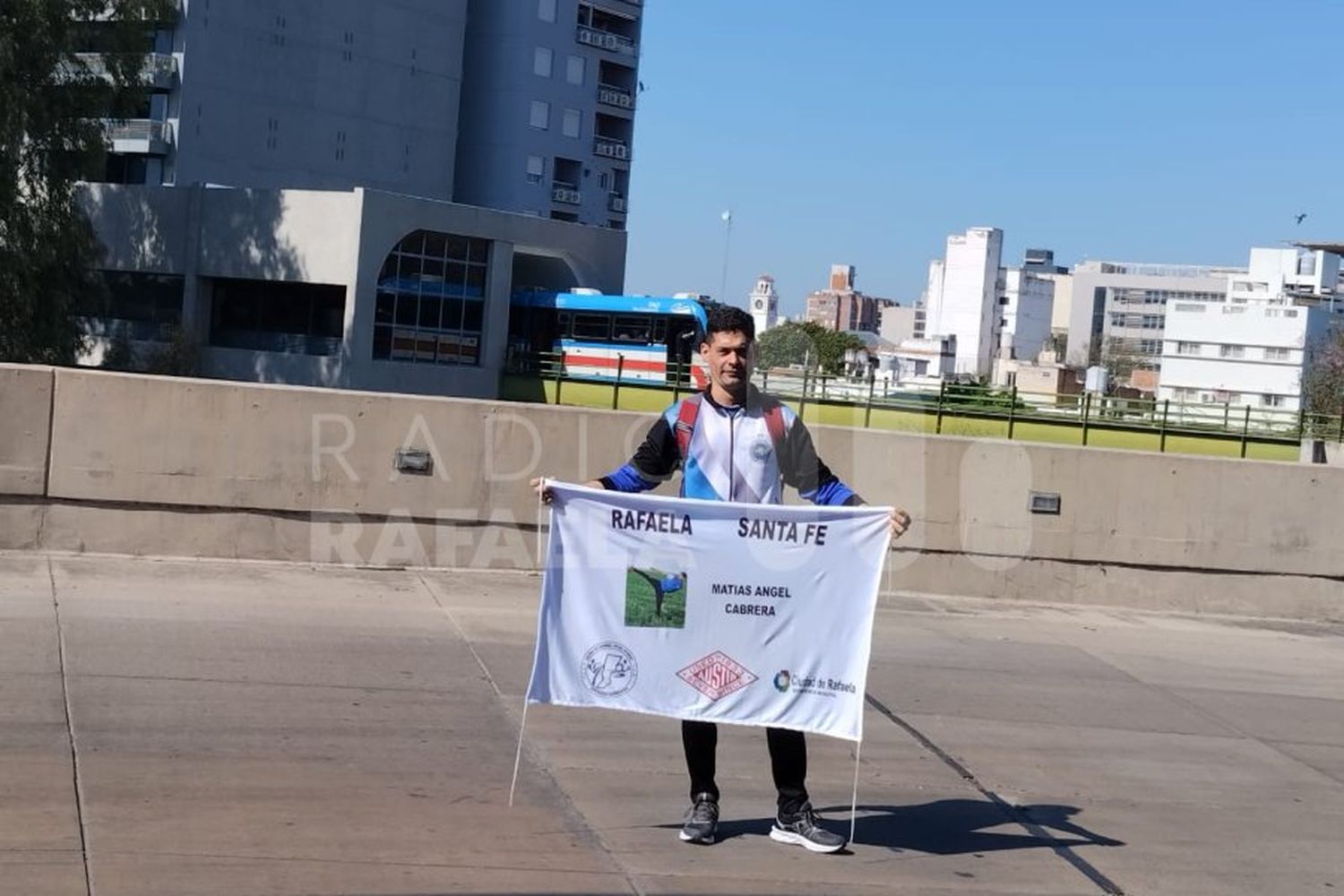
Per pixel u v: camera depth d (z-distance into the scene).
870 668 9.91
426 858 5.86
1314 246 165.50
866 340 144.62
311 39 80.25
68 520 11.34
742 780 7.31
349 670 8.75
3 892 5.19
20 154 47.38
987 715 8.95
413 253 57.53
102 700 7.73
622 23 103.19
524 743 7.62
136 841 5.80
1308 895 6.25
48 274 48.28
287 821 6.18
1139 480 12.62
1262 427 53.84
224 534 11.56
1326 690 10.31
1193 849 6.75
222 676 8.39
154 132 74.75
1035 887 6.08
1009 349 195.25
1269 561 12.70
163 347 58.00
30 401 11.27
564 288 65.62
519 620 10.39
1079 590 12.62
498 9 95.25
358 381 55.75
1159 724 9.06
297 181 80.12
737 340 6.20
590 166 100.69
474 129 95.81
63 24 47.47
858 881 5.97
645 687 6.16
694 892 5.70
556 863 5.91
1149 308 195.62
